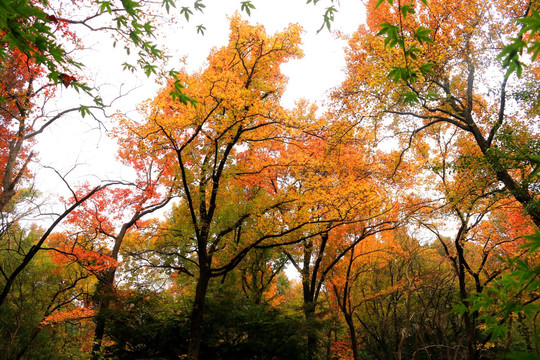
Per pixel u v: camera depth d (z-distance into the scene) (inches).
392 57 373.1
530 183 323.3
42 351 524.1
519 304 76.2
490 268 531.8
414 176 533.6
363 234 526.6
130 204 611.5
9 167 430.0
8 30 93.3
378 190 459.5
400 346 590.9
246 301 513.7
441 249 826.2
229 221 502.3
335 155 459.2
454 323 735.7
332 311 515.5
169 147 414.9
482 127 485.4
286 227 436.5
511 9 368.5
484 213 466.9
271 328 457.7
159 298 522.0
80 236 552.4
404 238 689.0
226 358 459.8
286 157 485.7
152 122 364.8
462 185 422.3
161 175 576.4
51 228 275.4
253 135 439.8
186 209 490.6
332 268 602.2
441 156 530.9
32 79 369.4
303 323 464.1
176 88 133.5
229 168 454.6
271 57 438.6
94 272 478.6
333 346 640.4
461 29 400.2
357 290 733.9
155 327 451.8
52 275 575.2
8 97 351.6
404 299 775.1
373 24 458.3
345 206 397.4
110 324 462.6
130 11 125.7
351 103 474.0
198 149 455.2
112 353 457.1
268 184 586.2
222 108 394.3
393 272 774.5
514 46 69.1
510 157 330.6
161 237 552.4
